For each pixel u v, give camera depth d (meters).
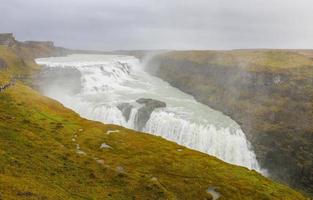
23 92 127.56
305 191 133.38
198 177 68.19
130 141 89.25
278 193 68.19
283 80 192.38
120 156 75.38
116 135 93.00
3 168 42.94
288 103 176.00
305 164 140.62
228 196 61.38
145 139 94.19
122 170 65.00
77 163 60.19
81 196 44.00
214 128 153.88
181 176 67.75
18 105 100.50
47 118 96.88
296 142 151.25
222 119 171.12
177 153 84.25
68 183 47.59
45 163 52.44
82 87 192.62
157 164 73.19
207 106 197.00
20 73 175.12
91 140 84.19
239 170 78.00
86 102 170.12
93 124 104.44
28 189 38.22
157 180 62.12
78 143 80.38
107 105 163.75
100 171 59.94
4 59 183.50
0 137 58.09
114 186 54.75
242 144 153.00
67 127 92.19
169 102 192.62
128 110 161.25
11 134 62.44
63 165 55.72
